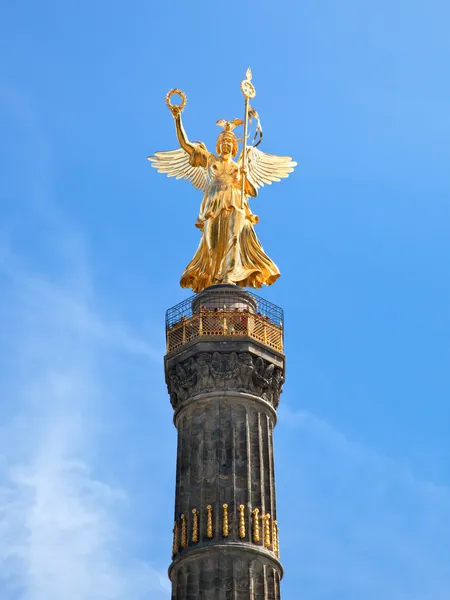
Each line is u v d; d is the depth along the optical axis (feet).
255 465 206.90
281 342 220.43
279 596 196.95
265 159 251.39
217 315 217.56
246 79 248.52
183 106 246.88
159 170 247.70
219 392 211.00
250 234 235.40
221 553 196.24
